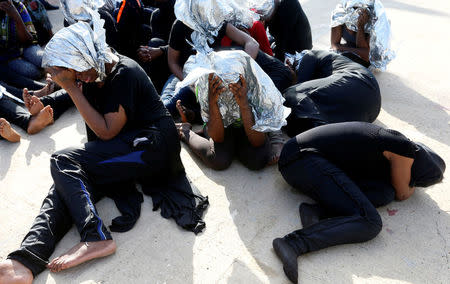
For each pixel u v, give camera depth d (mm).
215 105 2523
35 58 3971
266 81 2568
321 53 3369
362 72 3061
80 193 2236
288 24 3900
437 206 2527
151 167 2469
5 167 2896
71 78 2258
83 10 2611
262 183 2746
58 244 2283
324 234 2131
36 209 2541
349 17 3715
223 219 2457
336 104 2963
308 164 2316
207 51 3127
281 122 2639
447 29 5062
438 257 2201
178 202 2494
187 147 3105
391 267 2145
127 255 2225
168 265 2170
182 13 3066
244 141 2865
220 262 2188
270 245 2285
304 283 2066
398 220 2426
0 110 3299
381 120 3367
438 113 3449
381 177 2443
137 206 2494
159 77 3738
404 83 3902
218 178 2795
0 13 3701
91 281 2082
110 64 2324
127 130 2504
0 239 2330
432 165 2359
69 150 2363
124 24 3340
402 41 4734
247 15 3334
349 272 2119
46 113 3189
